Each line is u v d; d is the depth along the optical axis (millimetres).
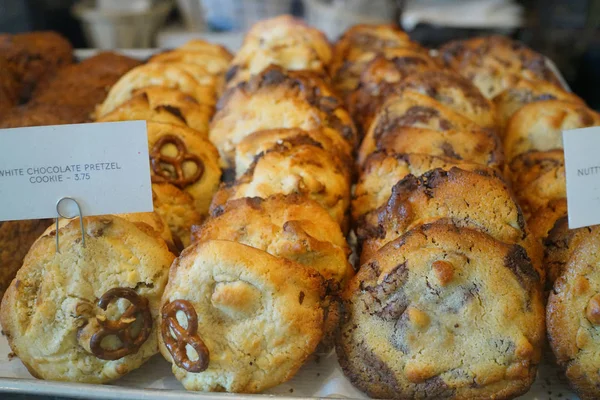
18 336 409
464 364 391
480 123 557
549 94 612
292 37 629
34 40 715
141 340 405
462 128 522
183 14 1040
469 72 678
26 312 409
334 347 430
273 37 634
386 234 448
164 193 483
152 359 431
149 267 413
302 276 402
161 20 1021
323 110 553
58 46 729
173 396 381
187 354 391
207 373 395
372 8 1007
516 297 396
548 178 502
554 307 397
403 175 484
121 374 410
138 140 392
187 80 609
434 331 395
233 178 524
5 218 394
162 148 503
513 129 568
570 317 393
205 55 686
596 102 930
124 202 400
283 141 494
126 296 401
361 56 684
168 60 662
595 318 385
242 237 433
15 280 412
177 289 397
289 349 396
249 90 563
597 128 392
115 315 406
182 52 687
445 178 445
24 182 389
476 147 511
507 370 390
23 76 682
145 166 396
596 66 947
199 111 578
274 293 394
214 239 411
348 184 506
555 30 993
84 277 407
